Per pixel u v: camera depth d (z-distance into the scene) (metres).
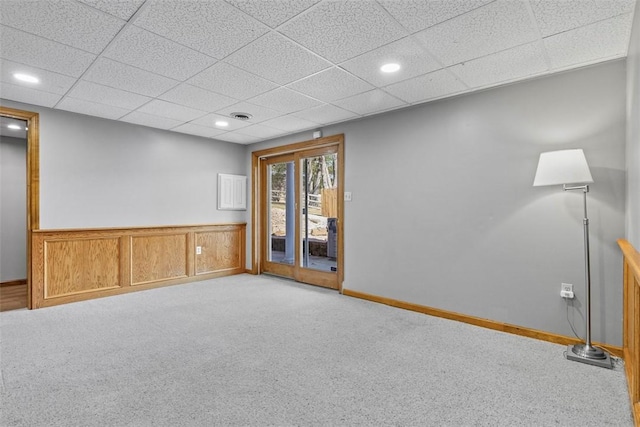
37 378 2.07
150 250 4.48
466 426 1.64
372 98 3.32
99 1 1.80
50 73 2.74
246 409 1.77
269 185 5.45
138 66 2.61
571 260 2.62
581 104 2.60
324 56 2.45
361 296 4.00
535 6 1.84
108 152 4.10
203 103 3.49
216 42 2.25
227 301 3.87
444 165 3.33
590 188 2.55
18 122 4.18
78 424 1.63
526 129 2.84
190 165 4.91
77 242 3.86
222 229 5.28
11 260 4.93
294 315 3.36
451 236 3.28
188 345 2.60
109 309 3.54
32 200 3.55
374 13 1.92
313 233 4.77
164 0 1.80
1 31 2.10
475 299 3.12
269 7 1.86
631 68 2.10
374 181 3.89
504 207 2.96
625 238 2.39
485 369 2.23
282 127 4.48
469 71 2.68
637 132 1.78
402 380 2.08
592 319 2.54
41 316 3.30
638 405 1.64
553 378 2.11
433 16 1.95
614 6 1.83
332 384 2.03
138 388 1.97
